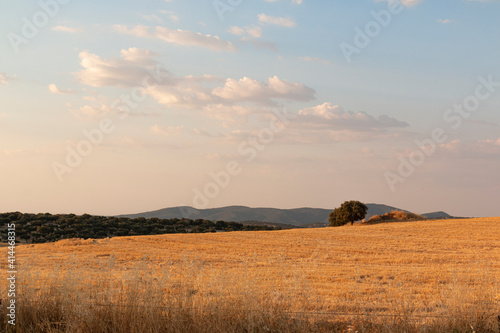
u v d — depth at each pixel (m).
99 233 89.50
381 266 27.00
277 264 12.47
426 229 60.75
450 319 8.63
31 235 81.19
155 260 30.08
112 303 8.64
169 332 7.71
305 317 8.53
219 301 8.38
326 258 31.88
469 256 32.94
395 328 8.24
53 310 8.85
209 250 39.75
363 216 91.12
